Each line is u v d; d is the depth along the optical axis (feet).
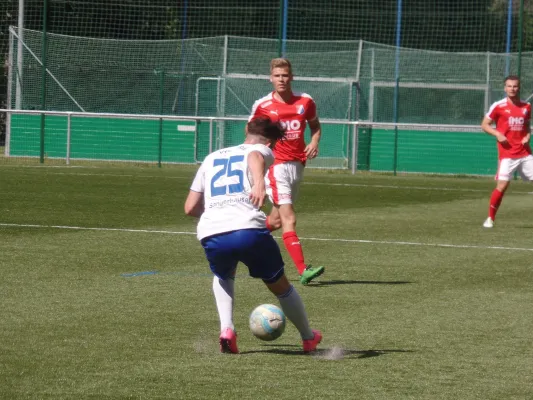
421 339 55.57
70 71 244.22
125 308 63.31
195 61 250.98
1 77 253.24
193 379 45.44
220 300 51.08
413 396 43.19
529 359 50.90
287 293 50.72
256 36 304.30
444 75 250.16
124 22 279.28
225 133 234.58
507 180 118.73
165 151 236.43
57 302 65.05
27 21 267.18
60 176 187.83
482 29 306.55
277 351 51.80
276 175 79.46
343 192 172.04
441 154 228.02
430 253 95.04
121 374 46.16
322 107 248.52
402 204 151.64
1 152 252.21
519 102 118.93
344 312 63.98
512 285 76.28
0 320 58.75
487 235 111.24
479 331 58.18
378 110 252.62
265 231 50.11
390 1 305.12
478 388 44.83
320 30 310.45
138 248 93.66
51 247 92.68
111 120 237.45
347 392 43.60
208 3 296.92
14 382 44.39
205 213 50.67
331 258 90.84
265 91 247.91
